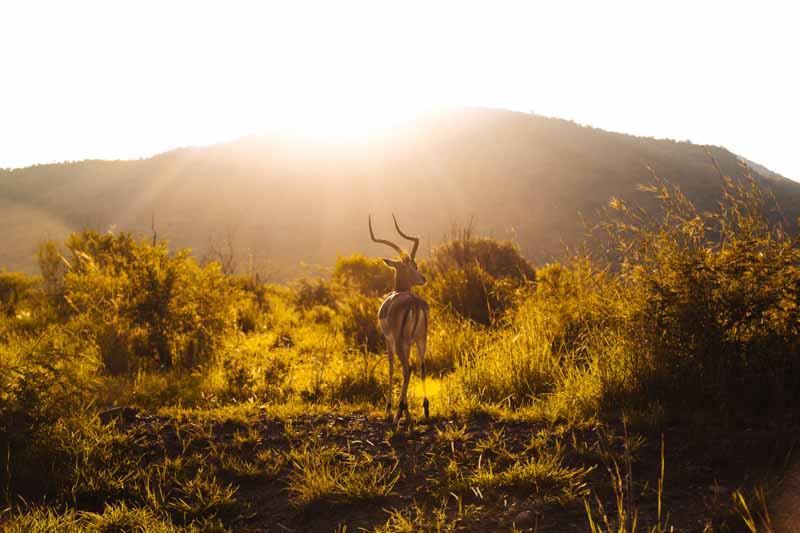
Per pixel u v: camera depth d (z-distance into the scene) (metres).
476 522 4.49
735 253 6.72
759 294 6.48
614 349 7.44
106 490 5.29
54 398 6.62
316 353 11.77
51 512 4.77
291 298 20.42
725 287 6.68
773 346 6.33
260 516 4.96
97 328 10.97
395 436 6.48
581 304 9.31
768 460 4.96
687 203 7.53
